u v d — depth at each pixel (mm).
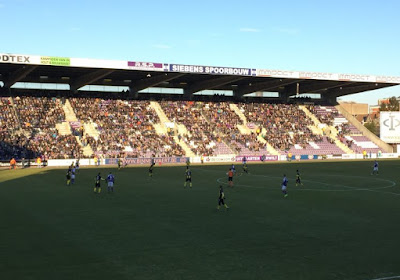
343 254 18453
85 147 79688
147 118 92188
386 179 50688
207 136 92250
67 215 27391
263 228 23547
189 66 80250
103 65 73812
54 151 76125
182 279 15305
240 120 100125
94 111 89125
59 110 86000
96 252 18734
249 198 35219
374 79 96312
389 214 27922
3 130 76438
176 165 77000
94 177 53375
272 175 56375
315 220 25844
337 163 81375
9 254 18406
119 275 15719
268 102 110938
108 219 26062
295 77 89438
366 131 107625
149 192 38969
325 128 104812
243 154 90438
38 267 16609
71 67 76312
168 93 102812
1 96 84375
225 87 107875
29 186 43719
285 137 98750
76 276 15578
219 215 27453
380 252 18750
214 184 45812
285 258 17875
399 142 102438
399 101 147625
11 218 26406
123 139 84375
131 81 97562
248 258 17875
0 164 70750
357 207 30766
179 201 33438
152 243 20281
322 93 118188
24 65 72625
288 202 33062
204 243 20297
